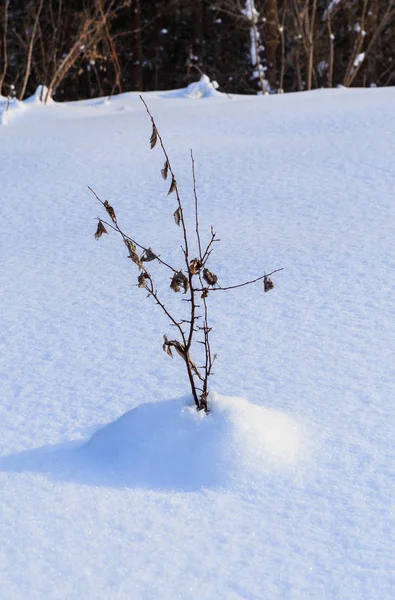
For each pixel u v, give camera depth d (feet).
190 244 27.27
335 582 10.55
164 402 14.37
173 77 129.59
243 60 124.77
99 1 87.45
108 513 12.21
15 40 106.83
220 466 13.09
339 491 12.57
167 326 20.47
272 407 15.46
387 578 10.57
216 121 48.93
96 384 17.35
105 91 123.75
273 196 32.53
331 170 35.42
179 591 10.45
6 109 56.65
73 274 25.21
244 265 24.54
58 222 31.32
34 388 17.35
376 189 32.22
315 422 14.76
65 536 11.69
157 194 34.19
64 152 42.55
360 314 20.22
